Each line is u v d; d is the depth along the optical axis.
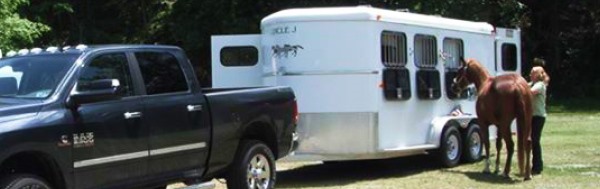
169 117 7.59
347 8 10.93
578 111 27.97
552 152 14.22
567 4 34.06
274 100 9.20
